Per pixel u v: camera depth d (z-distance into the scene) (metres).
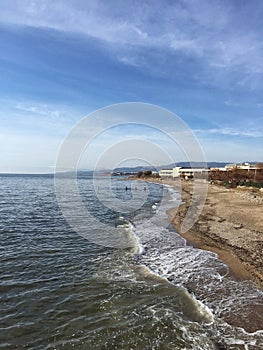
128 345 5.39
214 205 24.47
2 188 50.91
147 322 6.17
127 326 6.03
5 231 14.73
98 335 5.72
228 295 7.45
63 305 6.95
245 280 8.41
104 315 6.50
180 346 5.33
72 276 8.78
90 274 8.95
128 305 6.95
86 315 6.50
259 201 26.61
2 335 5.72
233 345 5.34
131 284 8.18
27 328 5.97
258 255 10.55
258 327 5.95
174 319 6.27
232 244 12.14
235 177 58.38
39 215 20.03
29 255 10.79
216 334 5.70
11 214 20.28
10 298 7.28
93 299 7.25
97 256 10.82
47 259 10.38
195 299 7.20
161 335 5.69
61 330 5.91
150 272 9.09
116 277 8.71
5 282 8.25
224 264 9.80
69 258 10.53
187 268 9.47
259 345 5.34
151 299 7.25
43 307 6.85
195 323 6.12
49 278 8.62
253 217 18.22
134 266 9.70
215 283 8.23
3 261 10.05
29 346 5.41
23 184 67.56
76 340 5.57
